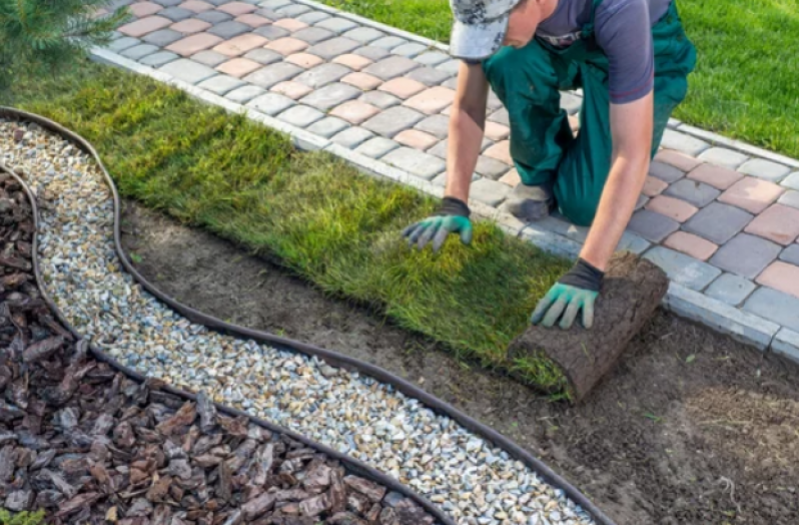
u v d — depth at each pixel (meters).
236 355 2.22
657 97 2.43
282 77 3.31
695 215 2.63
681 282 2.40
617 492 1.94
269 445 1.94
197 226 2.67
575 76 2.43
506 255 2.47
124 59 3.39
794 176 2.78
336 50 3.51
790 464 2.00
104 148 2.92
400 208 2.65
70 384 2.08
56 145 2.96
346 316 2.37
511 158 2.77
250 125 2.99
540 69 2.35
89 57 3.37
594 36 2.04
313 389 2.13
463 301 2.35
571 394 2.09
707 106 3.11
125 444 1.94
